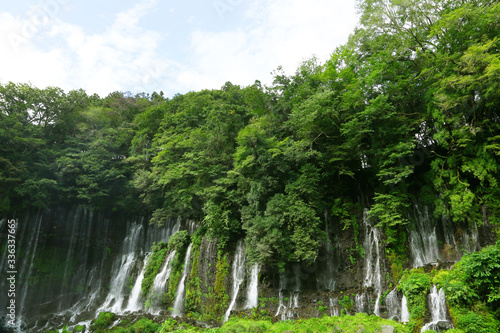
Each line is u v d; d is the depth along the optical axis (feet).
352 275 79.46
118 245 130.11
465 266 54.13
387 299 67.72
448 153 77.36
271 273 82.48
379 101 77.05
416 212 82.43
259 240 77.36
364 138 87.81
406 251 75.77
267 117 110.32
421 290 58.90
